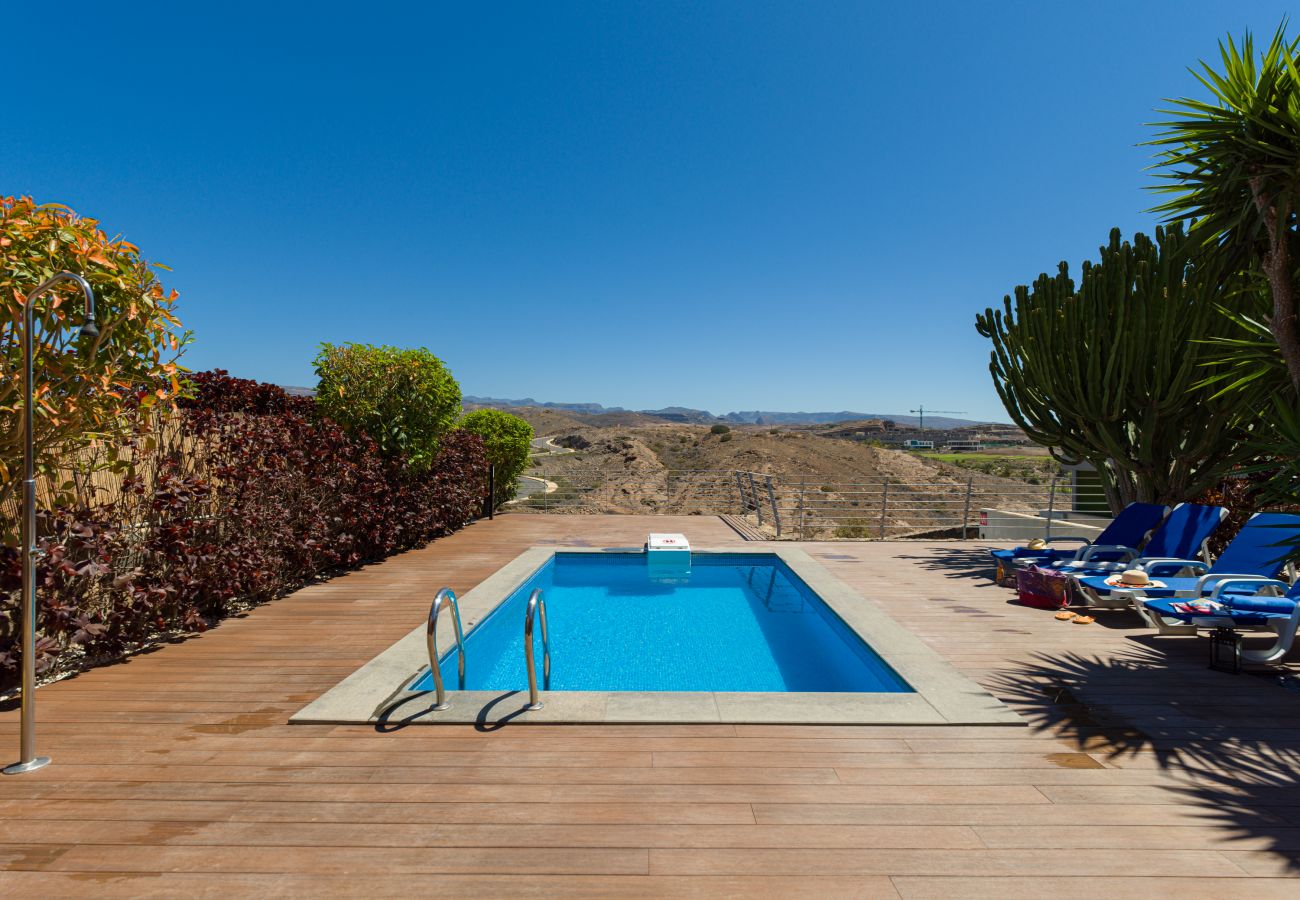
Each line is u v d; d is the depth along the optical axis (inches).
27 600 118.4
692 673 210.8
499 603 254.1
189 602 208.5
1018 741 131.5
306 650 190.7
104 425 173.3
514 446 684.7
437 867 90.5
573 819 102.4
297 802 107.4
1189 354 267.7
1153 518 263.1
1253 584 197.8
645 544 407.2
